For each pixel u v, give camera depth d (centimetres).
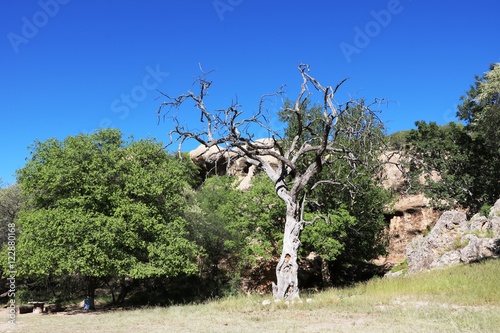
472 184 3034
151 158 2148
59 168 1866
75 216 1764
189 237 2480
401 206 3434
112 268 1820
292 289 1622
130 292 2777
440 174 3011
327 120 1608
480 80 2884
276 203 2420
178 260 1917
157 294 2662
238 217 2512
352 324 1045
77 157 1905
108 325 1251
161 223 1981
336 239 2588
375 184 2470
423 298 1409
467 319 998
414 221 3394
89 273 1747
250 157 1808
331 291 1831
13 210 2603
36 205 1995
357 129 1695
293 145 1811
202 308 1554
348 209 2600
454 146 3072
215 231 2680
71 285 2578
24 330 1206
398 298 1461
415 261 2523
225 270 2814
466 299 1307
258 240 2509
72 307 2258
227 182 2773
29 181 1920
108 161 1964
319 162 1722
